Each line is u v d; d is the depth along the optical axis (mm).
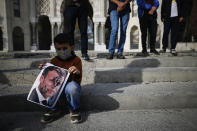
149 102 1910
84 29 2949
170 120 1621
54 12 14539
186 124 1533
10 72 2445
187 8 7883
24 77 2430
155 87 2201
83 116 1770
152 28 3734
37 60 3088
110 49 3195
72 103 1617
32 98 1581
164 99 1906
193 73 2510
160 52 4082
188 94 1910
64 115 1817
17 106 1938
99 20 13914
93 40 15477
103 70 2605
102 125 1550
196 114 1752
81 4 2857
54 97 1608
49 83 1639
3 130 1482
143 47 3818
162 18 4047
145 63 3080
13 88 2230
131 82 2508
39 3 14914
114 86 2289
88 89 2145
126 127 1499
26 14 14969
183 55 3723
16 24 14484
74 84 1617
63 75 1666
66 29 2893
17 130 1481
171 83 2416
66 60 1788
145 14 3662
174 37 3641
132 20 13500
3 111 1944
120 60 3059
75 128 1505
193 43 6984
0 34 13984
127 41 13852
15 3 14453
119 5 2969
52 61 1826
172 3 3650
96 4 13883
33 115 1832
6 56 4039
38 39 17156
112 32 3137
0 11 13578
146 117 1702
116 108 1929
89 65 2971
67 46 1686
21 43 15078
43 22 18094
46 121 1623
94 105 1929
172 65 3104
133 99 1905
